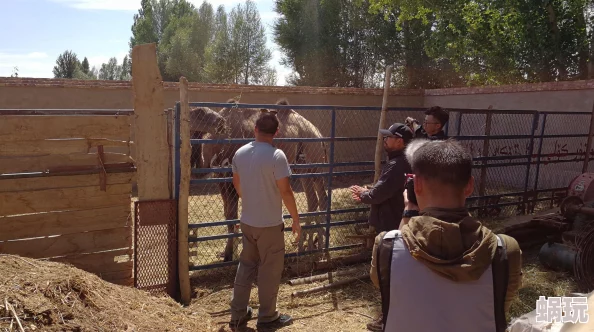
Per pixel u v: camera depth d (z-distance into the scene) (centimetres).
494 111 711
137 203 445
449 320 142
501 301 145
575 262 503
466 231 151
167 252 462
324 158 654
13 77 938
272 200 393
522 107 1056
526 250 646
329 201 562
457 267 142
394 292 150
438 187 159
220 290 487
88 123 422
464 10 1352
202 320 396
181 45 3197
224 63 2819
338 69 2186
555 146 955
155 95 442
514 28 1264
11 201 401
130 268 453
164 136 450
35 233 413
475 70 1483
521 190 906
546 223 604
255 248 410
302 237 583
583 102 936
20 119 398
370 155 1220
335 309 462
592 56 1173
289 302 470
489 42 1345
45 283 295
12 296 270
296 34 2239
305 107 530
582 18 1168
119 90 1030
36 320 265
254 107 497
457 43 1363
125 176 440
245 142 496
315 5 2188
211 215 755
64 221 422
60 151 415
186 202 459
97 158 430
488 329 143
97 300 320
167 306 388
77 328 279
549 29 1196
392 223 411
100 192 433
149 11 4447
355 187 428
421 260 147
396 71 2053
